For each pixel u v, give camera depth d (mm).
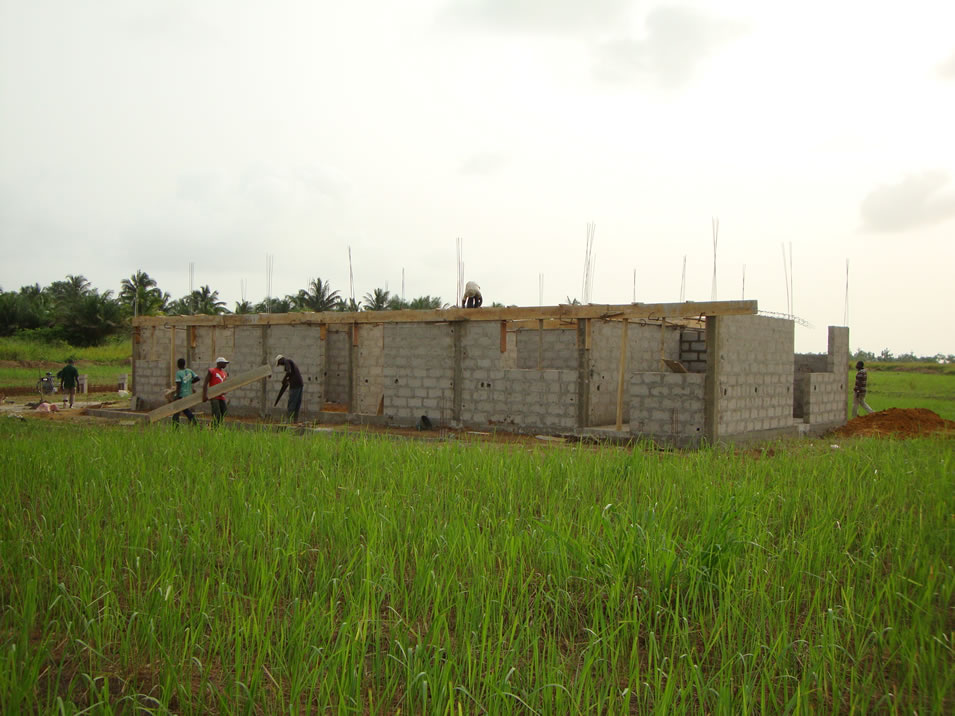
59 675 4270
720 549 5898
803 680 4266
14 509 7598
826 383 19297
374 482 8961
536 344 19547
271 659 4703
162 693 4250
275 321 20812
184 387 17969
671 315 15031
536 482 9156
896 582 5570
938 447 12906
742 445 15477
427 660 4469
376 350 20609
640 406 15359
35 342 53406
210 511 7441
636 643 4613
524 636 4992
